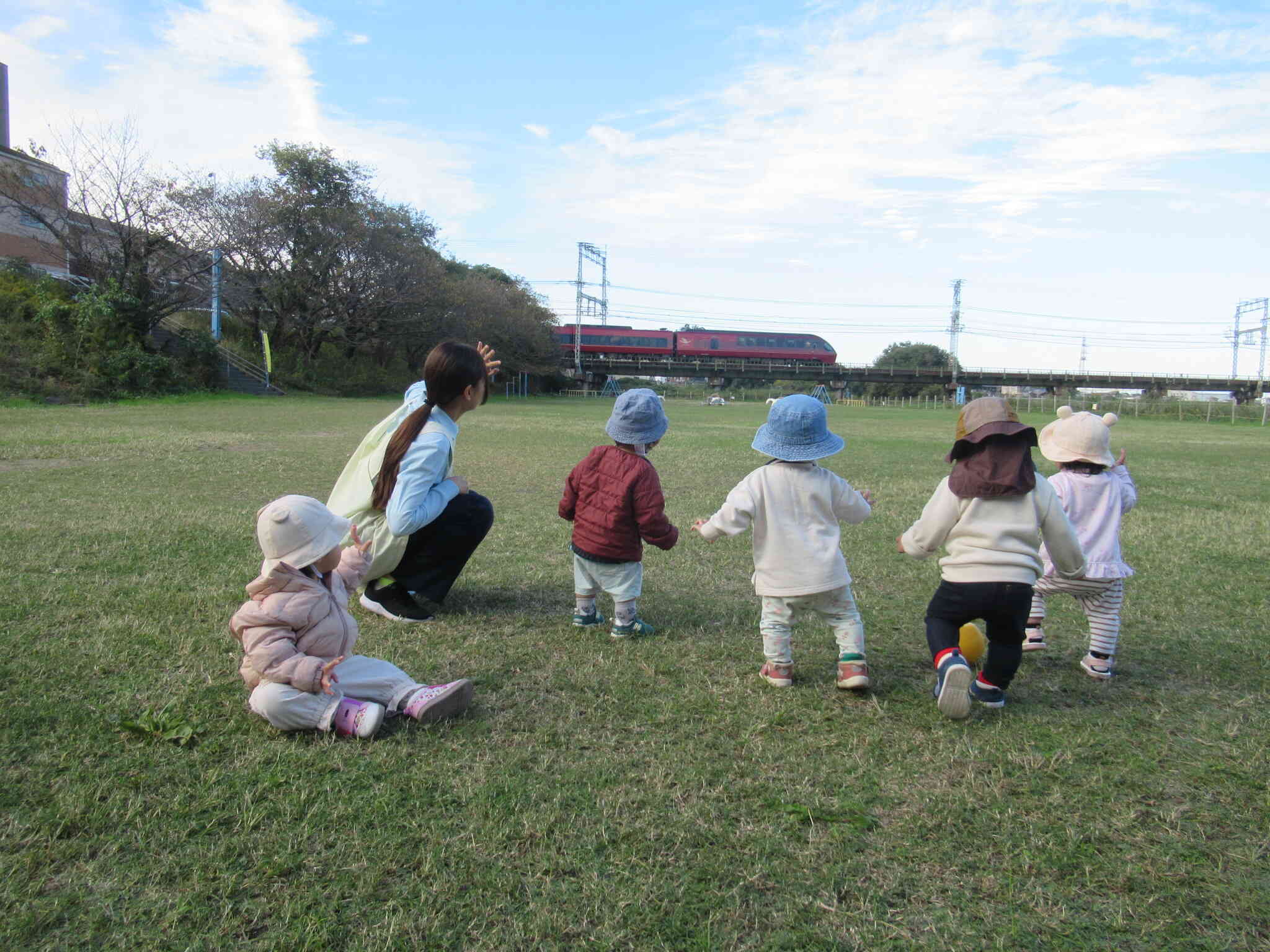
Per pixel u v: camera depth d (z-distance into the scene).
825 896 1.81
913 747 2.59
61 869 1.83
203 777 2.24
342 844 1.94
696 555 5.45
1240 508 8.02
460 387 3.69
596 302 74.56
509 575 4.79
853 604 3.10
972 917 1.76
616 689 3.01
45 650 3.17
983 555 2.83
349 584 2.82
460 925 1.68
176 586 4.17
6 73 29.34
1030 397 54.56
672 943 1.65
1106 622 3.27
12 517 5.93
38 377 21.81
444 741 2.53
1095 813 2.21
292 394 31.61
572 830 2.04
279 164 34.91
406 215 38.59
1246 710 2.96
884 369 71.31
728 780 2.34
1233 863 1.98
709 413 32.50
